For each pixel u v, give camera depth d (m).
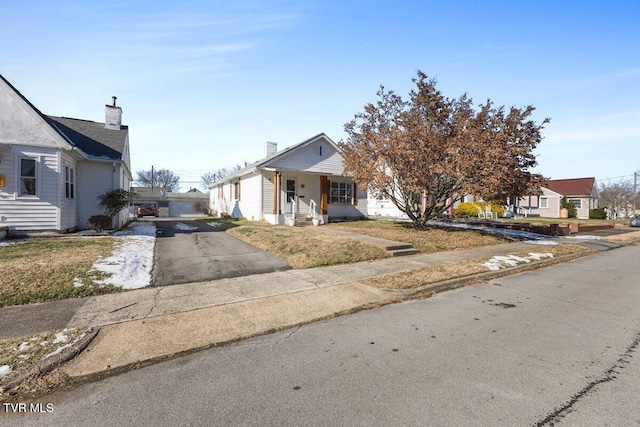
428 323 4.68
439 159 12.00
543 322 4.75
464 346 3.92
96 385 3.06
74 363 3.41
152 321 4.52
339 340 4.09
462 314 5.09
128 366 3.41
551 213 38.44
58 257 7.25
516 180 12.02
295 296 5.75
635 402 2.80
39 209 10.80
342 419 2.56
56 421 2.54
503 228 19.09
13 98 10.45
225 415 2.61
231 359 3.59
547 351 3.79
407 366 3.42
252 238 11.55
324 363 3.49
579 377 3.21
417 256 9.68
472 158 11.14
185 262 8.02
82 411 2.67
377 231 13.76
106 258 7.33
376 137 12.80
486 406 2.73
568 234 18.00
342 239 10.92
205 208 40.22
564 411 2.67
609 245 13.85
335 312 5.09
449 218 24.23
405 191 14.19
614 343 4.03
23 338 3.85
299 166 18.86
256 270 7.46
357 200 21.89
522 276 7.87
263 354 3.71
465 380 3.14
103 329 4.21
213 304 5.24
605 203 45.81
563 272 8.41
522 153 11.56
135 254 8.18
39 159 10.77
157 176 78.25
